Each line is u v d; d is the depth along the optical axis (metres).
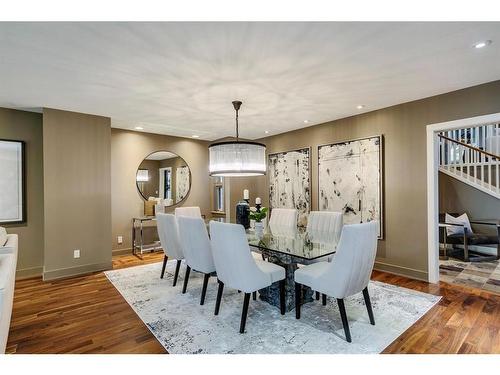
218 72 2.63
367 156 4.07
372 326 2.34
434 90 3.19
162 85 2.94
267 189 5.93
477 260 4.54
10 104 3.57
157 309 2.72
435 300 2.87
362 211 4.14
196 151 6.08
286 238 3.04
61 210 3.79
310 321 2.45
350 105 3.74
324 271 2.24
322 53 2.29
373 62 2.46
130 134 5.20
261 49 2.21
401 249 3.72
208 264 2.82
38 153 4.00
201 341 2.14
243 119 4.44
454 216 5.31
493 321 2.41
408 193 3.64
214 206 6.34
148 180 5.39
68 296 3.08
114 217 4.98
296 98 3.41
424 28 1.94
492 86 2.94
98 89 3.04
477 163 5.12
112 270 4.09
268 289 2.87
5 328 1.64
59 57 2.30
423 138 3.49
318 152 4.80
